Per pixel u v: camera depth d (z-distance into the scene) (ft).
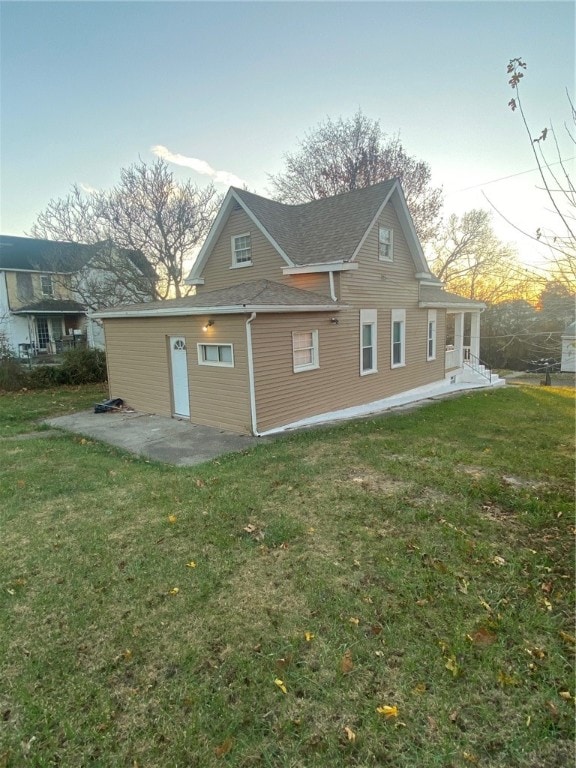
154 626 9.80
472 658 8.67
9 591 11.19
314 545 13.23
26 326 83.92
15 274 81.51
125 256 62.64
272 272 39.73
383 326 42.96
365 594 10.78
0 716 7.59
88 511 16.10
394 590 10.93
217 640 9.32
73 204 60.85
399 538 13.57
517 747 6.84
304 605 10.43
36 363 62.28
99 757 6.82
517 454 22.88
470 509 15.70
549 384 61.36
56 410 39.96
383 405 41.70
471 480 18.51
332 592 10.88
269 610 10.28
